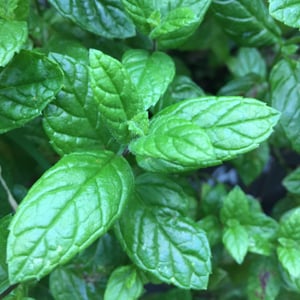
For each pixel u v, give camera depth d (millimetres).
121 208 144
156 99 161
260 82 230
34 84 159
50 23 207
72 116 160
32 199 134
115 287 180
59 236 131
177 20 165
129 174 152
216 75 302
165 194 172
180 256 166
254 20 195
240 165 234
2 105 161
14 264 129
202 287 165
